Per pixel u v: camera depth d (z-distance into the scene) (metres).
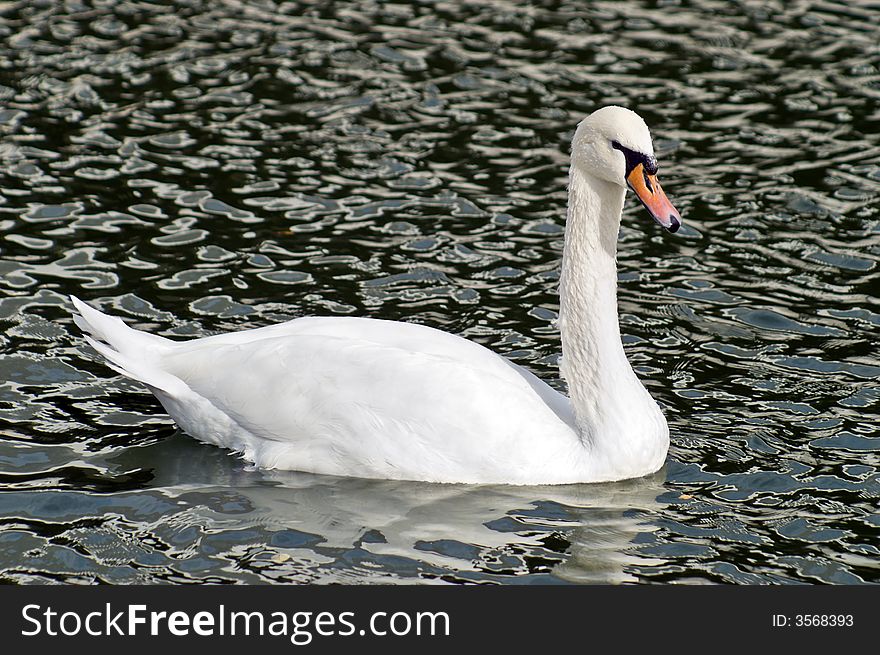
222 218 17.09
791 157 19.33
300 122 19.81
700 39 23.25
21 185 17.61
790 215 17.72
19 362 13.76
